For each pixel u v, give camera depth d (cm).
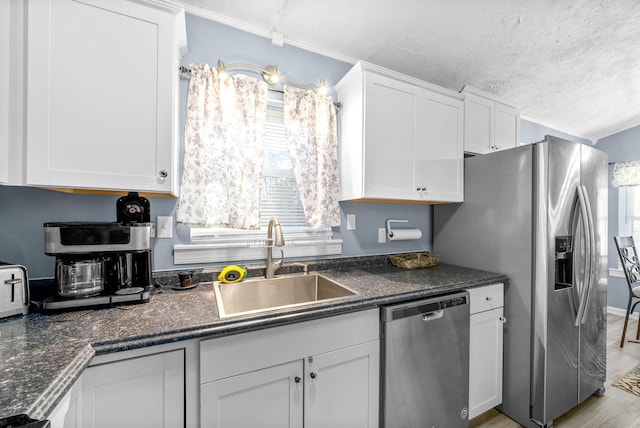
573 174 161
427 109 177
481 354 156
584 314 164
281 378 99
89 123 96
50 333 80
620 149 345
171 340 82
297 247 175
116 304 104
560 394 157
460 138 191
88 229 101
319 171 173
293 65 174
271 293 152
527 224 158
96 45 97
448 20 161
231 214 147
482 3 151
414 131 172
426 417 131
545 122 315
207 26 151
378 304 119
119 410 79
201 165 141
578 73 220
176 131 115
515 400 162
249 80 154
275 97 169
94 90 97
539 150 154
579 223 164
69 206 123
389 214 209
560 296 156
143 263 116
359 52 185
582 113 294
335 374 111
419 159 174
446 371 137
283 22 158
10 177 87
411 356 126
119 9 100
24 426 46
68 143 94
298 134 168
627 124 330
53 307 95
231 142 148
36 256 118
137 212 115
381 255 202
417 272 175
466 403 144
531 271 156
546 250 150
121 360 79
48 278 119
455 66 203
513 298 164
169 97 108
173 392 85
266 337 97
